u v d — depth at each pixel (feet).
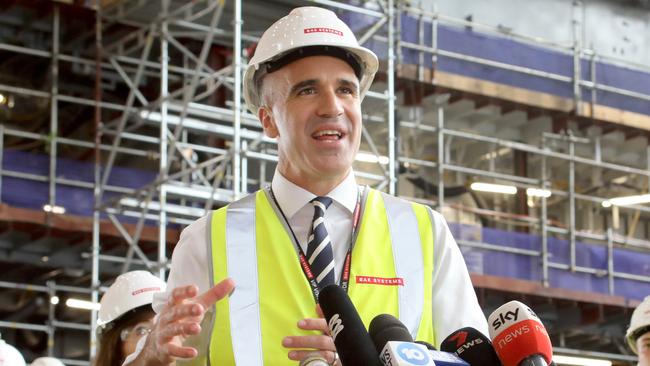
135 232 56.49
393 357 8.08
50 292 58.03
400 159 63.10
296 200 13.30
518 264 64.59
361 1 55.88
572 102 69.77
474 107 68.64
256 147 55.52
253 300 12.78
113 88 62.23
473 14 70.44
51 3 58.23
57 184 57.31
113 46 57.88
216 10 50.96
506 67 67.56
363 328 8.95
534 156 71.72
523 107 69.21
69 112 63.87
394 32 63.26
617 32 74.08
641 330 22.68
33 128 63.05
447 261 13.34
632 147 73.77
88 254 57.52
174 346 11.02
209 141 61.77
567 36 72.79
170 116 52.95
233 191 51.26
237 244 13.14
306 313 12.71
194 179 59.00
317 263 12.98
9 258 58.65
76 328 63.26
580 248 66.95
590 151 73.61
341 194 13.37
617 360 71.10
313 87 13.01
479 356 9.27
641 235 75.41
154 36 56.24
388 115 54.39
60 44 60.64
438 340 12.97
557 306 66.49
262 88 13.55
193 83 50.44
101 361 20.49
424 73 64.69
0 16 59.06
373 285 12.88
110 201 53.78
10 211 55.88
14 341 63.87
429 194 66.59
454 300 13.12
